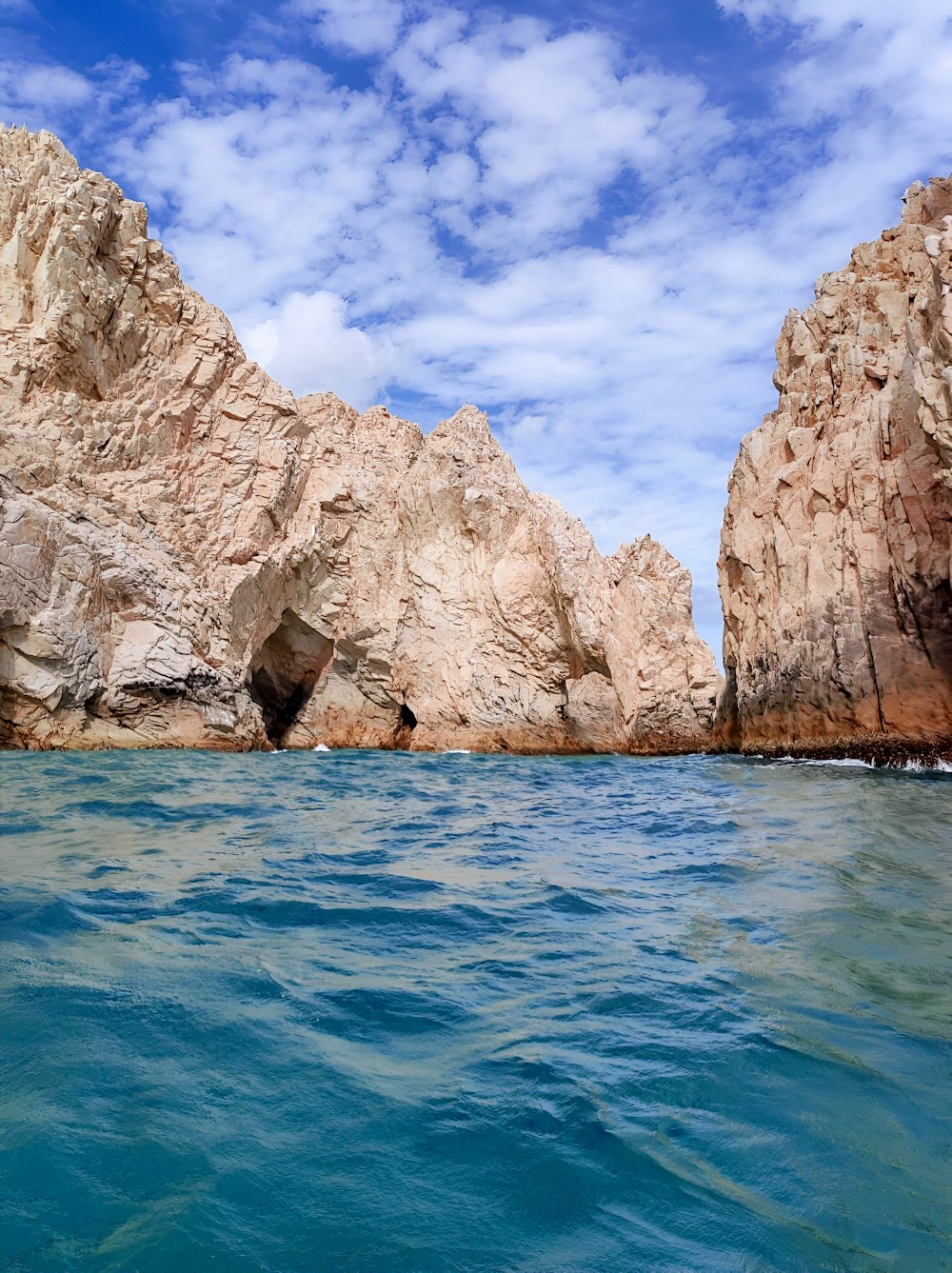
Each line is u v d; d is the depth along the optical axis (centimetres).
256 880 766
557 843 1050
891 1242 289
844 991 513
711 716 3244
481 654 3428
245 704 2873
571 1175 321
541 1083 392
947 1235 293
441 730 3406
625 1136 349
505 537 3538
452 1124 354
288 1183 310
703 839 1068
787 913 686
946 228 2133
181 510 2973
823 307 2741
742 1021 468
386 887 764
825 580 2341
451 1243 282
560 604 3322
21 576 2339
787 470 2552
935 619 2095
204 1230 281
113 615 2619
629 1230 292
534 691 3375
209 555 3006
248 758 2400
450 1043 433
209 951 555
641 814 1322
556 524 3422
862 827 1122
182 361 3184
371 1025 451
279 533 3316
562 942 611
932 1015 477
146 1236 276
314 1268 267
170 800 1314
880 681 2170
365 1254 275
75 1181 303
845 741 2236
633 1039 442
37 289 2811
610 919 673
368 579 3519
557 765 2500
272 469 3266
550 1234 288
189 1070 389
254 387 3347
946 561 2067
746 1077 402
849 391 2484
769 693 2503
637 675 3253
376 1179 315
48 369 2759
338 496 3494
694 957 577
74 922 600
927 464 2127
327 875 806
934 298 2028
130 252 3070
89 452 2797
